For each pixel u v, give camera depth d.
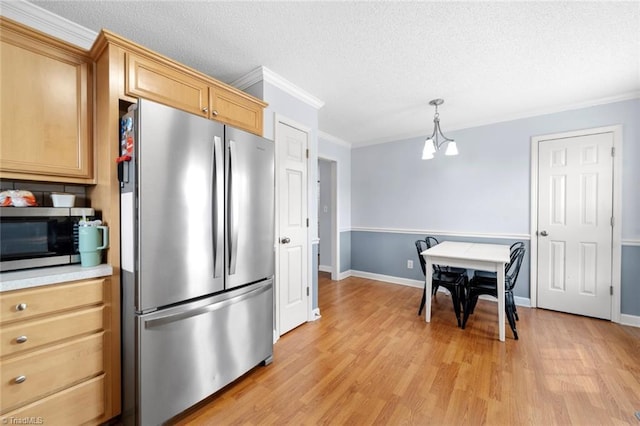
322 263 5.31
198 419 1.54
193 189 1.53
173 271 1.45
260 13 1.65
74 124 1.54
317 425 1.49
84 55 1.56
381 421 1.51
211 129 1.62
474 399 1.68
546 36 1.86
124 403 1.45
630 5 1.56
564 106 3.10
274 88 2.48
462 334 2.59
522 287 3.41
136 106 1.35
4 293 1.16
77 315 1.33
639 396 1.69
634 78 2.46
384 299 3.64
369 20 1.72
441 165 4.02
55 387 1.27
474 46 1.99
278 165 2.54
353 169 4.94
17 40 1.36
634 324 2.77
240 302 1.82
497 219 3.58
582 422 1.49
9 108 1.35
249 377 1.92
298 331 2.67
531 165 3.34
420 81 2.54
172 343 1.46
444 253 2.83
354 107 3.17
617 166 2.85
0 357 1.13
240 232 1.82
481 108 3.21
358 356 2.20
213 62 2.23
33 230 1.41
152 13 1.64
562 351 2.25
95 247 1.47
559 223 3.17
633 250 2.80
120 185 1.49
